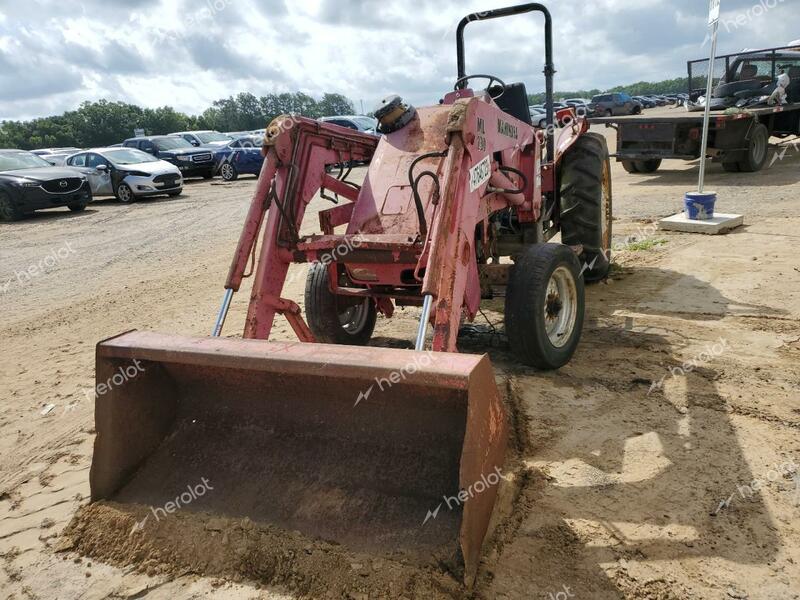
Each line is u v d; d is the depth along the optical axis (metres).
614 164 15.05
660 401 3.43
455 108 3.06
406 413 2.62
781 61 12.00
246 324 3.32
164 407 2.96
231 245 9.02
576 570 2.27
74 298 6.76
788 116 12.59
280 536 2.43
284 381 2.71
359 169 15.70
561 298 3.94
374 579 2.21
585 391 3.61
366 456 2.65
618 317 4.73
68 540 2.62
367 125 18.28
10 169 13.55
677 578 2.20
